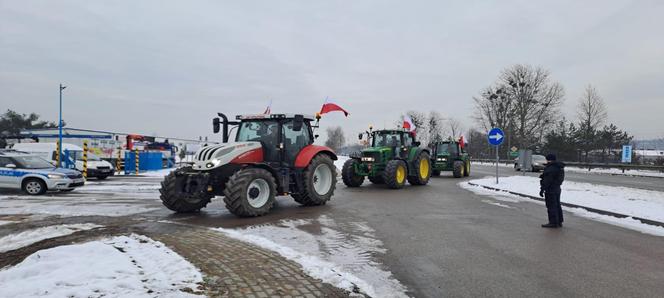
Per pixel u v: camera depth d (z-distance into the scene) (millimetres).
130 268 4719
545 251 6191
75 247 5453
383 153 16016
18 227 7508
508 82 48969
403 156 16688
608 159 41500
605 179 22375
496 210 10211
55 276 4309
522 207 10766
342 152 63531
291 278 4676
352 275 4895
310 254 5918
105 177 21203
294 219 8773
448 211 9984
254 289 4281
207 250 5832
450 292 4445
